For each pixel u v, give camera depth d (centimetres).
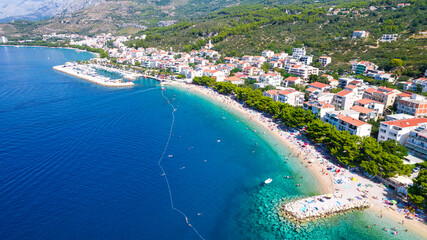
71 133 13812
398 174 9281
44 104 18250
